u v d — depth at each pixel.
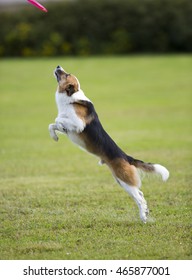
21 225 8.34
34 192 10.41
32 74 29.48
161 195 10.10
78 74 29.44
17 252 7.25
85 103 8.58
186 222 8.39
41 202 9.66
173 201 9.67
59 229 8.16
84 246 7.43
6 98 23.81
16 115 20.33
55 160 13.72
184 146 15.04
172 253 7.12
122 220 8.48
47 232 8.00
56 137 8.68
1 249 7.35
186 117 19.58
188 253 7.14
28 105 22.28
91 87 26.14
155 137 16.39
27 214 8.96
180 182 11.09
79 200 9.79
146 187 10.73
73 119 8.44
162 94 24.23
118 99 23.31
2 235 7.90
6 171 12.46
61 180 11.53
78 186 10.93
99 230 8.06
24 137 16.73
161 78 28.03
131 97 23.75
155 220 8.49
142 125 18.33
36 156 14.19
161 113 20.34
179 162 13.10
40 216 8.80
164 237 7.72
